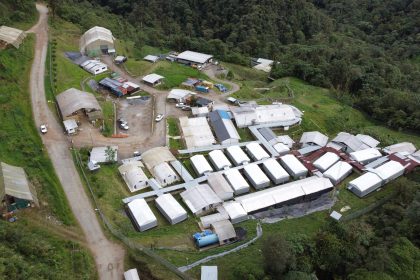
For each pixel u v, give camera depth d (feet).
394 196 234.79
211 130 289.12
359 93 406.82
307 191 236.22
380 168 257.14
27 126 253.24
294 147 291.38
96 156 239.50
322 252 184.44
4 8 369.91
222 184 231.09
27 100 278.67
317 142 286.05
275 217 222.69
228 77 403.13
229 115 301.84
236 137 275.39
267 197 229.04
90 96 287.48
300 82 426.10
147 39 492.13
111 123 282.36
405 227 192.75
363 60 452.76
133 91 325.42
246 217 218.18
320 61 444.14
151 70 377.71
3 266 141.49
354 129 326.44
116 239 188.34
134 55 419.74
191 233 204.85
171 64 407.85
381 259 169.48
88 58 367.66
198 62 413.39
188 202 219.20
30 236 173.27
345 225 199.52
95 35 383.45
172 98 319.27
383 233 198.08
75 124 261.24
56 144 247.09
